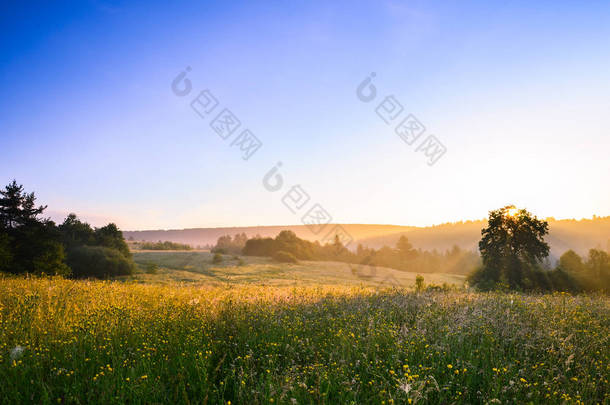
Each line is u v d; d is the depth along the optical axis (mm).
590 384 5105
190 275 62188
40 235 42219
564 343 6629
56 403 4555
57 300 9688
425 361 6074
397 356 5980
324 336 7504
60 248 42250
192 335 7051
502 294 13031
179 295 13148
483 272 43562
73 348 6102
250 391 4824
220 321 8391
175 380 5184
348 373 5551
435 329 7676
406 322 8766
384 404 4508
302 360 6383
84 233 64875
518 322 8188
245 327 7895
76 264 54531
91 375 5215
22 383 4922
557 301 11438
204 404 4336
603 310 10312
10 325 7074
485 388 5230
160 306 9766
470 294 13422
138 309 9289
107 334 6953
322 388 5023
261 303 10867
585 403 4637
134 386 4727
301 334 7629
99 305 9516
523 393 4980
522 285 39094
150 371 5285
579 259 51906
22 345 6223
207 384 5062
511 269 41438
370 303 11297
